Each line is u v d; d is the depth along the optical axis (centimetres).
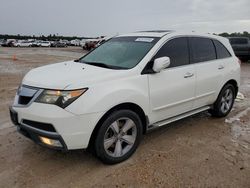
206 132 503
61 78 357
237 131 511
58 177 350
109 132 372
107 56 459
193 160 396
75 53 3100
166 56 443
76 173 359
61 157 400
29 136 366
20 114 361
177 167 375
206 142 459
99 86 356
